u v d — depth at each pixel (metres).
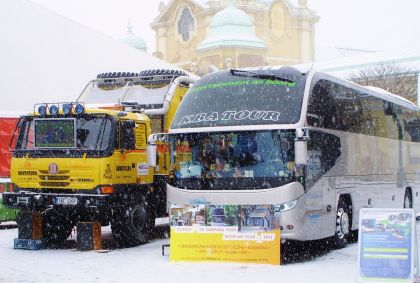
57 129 13.88
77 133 13.75
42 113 14.05
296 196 12.10
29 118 14.31
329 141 13.62
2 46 27.56
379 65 58.00
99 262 12.29
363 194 15.67
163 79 16.41
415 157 20.30
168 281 10.29
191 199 12.57
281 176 12.11
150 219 15.29
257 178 12.22
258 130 12.33
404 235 8.88
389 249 8.91
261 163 12.25
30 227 14.35
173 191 12.80
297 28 86.44
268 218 12.06
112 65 31.09
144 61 32.53
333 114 13.91
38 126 14.07
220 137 12.57
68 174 13.68
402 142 19.00
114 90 16.86
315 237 12.86
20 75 27.61
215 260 12.23
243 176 12.30
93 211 13.70
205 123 12.76
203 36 83.88
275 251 11.98
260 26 84.06
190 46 84.94
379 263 8.92
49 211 14.05
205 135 12.69
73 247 14.62
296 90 12.59
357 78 56.19
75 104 13.78
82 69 29.83
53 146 13.88
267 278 10.55
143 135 14.85
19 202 13.95
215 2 83.62
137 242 14.74
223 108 12.82
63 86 28.69
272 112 12.44
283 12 85.25
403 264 8.82
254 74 12.95
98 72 30.36
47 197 13.75
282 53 85.00
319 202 13.03
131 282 10.21
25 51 28.20
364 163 15.81
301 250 14.32
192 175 12.67
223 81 13.17
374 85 54.97
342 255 13.45
